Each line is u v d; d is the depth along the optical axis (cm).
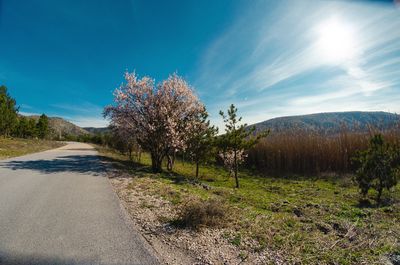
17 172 1099
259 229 481
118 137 1911
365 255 387
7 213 546
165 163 2092
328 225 528
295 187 1212
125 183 928
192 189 934
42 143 4116
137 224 501
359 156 1003
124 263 351
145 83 1518
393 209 698
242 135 1323
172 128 1434
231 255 385
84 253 374
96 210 579
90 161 1664
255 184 1324
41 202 635
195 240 431
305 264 362
